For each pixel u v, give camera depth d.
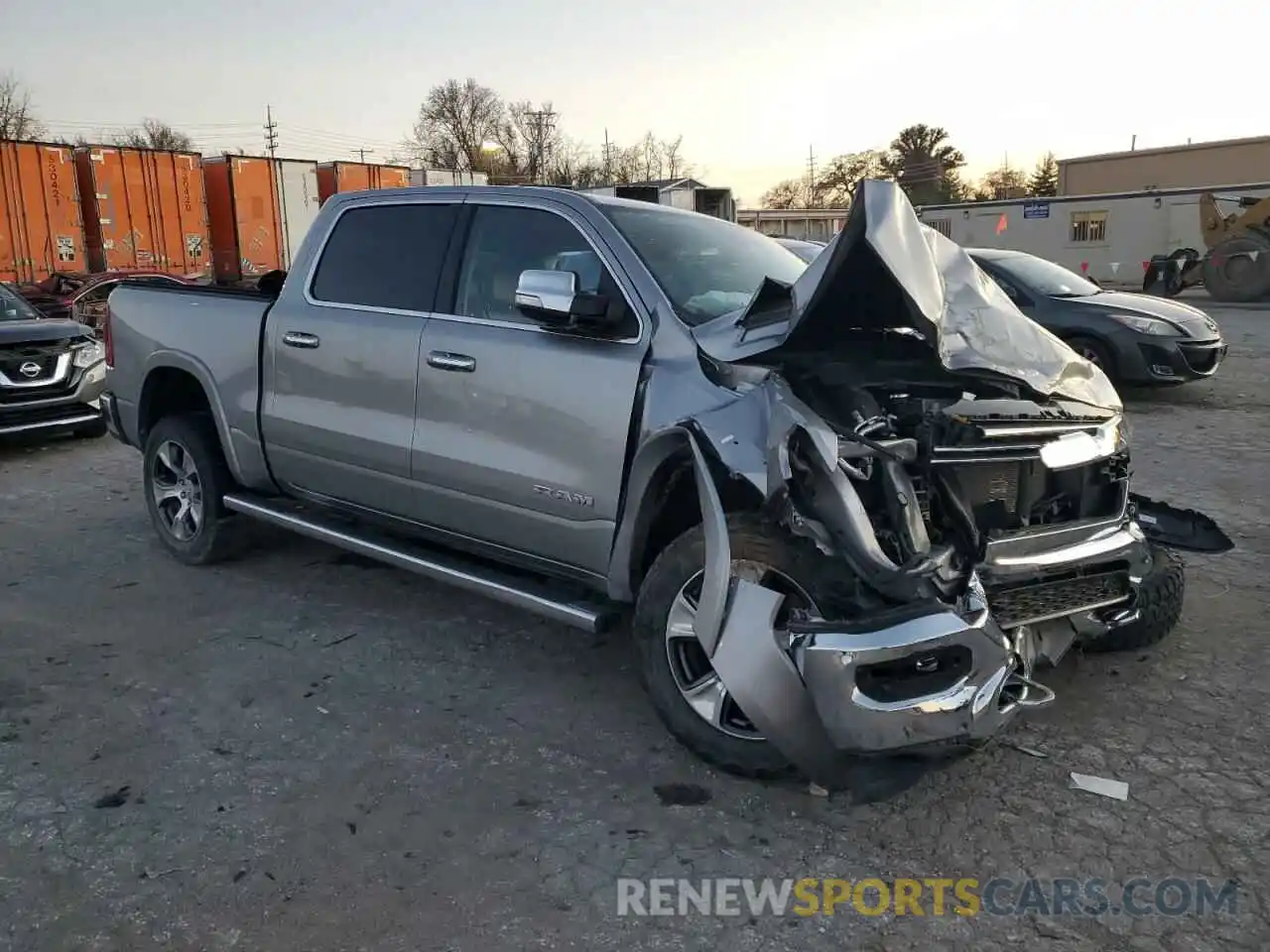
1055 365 3.71
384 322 4.59
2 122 54.53
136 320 5.84
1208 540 4.31
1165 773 3.48
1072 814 3.25
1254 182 41.62
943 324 3.52
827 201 84.62
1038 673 4.21
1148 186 44.34
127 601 5.27
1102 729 3.78
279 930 2.76
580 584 4.15
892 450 3.24
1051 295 10.88
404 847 3.14
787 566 3.18
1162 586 4.19
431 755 3.70
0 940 2.71
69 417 9.51
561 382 3.91
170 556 6.00
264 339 5.10
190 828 3.23
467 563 4.39
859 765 3.10
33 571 5.76
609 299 3.91
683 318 3.78
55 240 20.62
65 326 9.70
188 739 3.82
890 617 2.98
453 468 4.28
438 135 76.12
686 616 3.44
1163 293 25.75
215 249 23.98
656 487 3.62
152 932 2.75
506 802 3.38
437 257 4.55
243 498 5.45
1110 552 3.59
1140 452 8.30
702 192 23.66
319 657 4.54
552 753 3.71
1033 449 3.46
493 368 4.12
